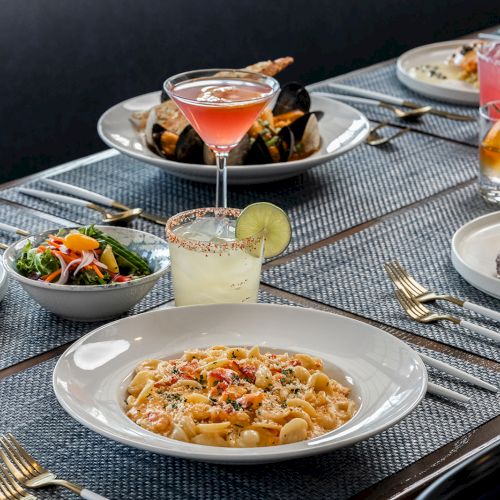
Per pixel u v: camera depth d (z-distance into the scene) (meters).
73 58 3.37
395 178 1.92
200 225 1.36
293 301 1.39
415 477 0.98
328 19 4.15
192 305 1.22
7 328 1.31
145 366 1.11
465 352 1.26
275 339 1.18
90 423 0.94
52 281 1.32
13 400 1.13
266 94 1.56
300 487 0.96
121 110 2.08
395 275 1.46
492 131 1.76
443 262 1.53
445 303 1.40
